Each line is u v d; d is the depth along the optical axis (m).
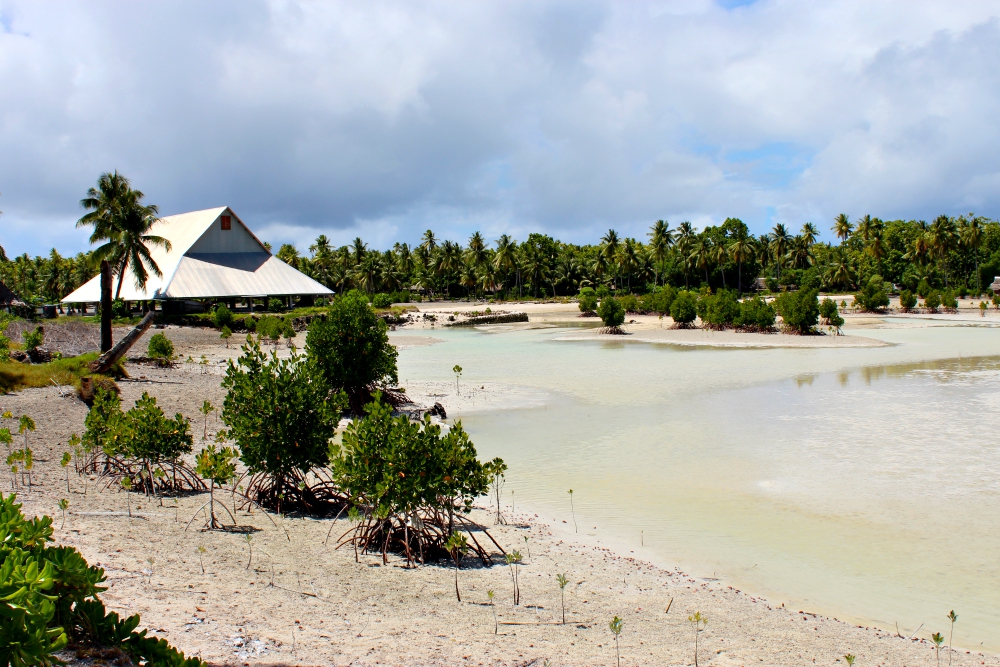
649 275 117.19
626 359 32.53
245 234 68.81
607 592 7.50
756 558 8.91
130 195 41.19
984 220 113.75
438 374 27.92
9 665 2.84
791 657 5.87
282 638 5.17
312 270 120.06
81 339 34.53
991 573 8.36
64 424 15.05
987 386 22.56
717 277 114.56
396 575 7.52
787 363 29.91
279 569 7.26
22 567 2.97
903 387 22.66
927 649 6.36
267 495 10.47
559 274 118.44
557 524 10.21
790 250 119.88
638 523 10.27
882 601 7.63
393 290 115.94
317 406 10.23
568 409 19.77
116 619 3.81
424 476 8.09
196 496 10.62
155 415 10.63
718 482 12.35
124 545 7.35
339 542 8.65
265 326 43.34
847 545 9.32
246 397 10.11
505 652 5.48
